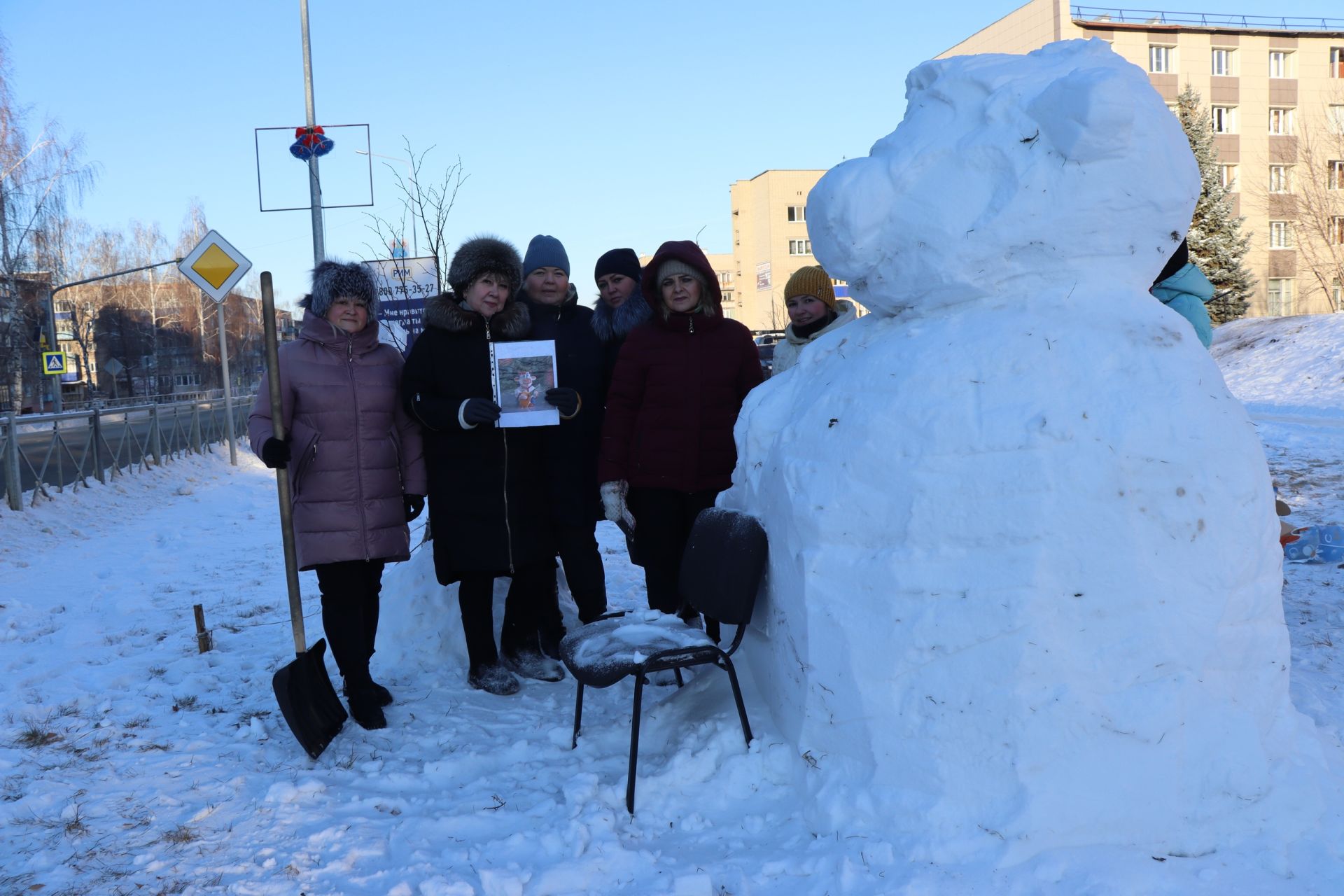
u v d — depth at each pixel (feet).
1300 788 7.60
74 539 27.17
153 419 41.57
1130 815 7.27
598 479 12.80
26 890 7.60
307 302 11.65
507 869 7.52
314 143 37.42
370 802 9.07
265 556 24.29
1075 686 7.35
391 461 11.70
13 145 81.71
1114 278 8.39
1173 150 8.27
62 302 159.94
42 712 12.17
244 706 12.34
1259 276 120.47
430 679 13.08
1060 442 7.52
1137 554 7.44
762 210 184.75
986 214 8.22
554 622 14.17
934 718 7.65
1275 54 120.78
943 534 7.70
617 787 8.89
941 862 7.17
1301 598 15.81
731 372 12.49
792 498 8.75
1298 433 39.88
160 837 8.47
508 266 12.17
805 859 7.47
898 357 8.46
